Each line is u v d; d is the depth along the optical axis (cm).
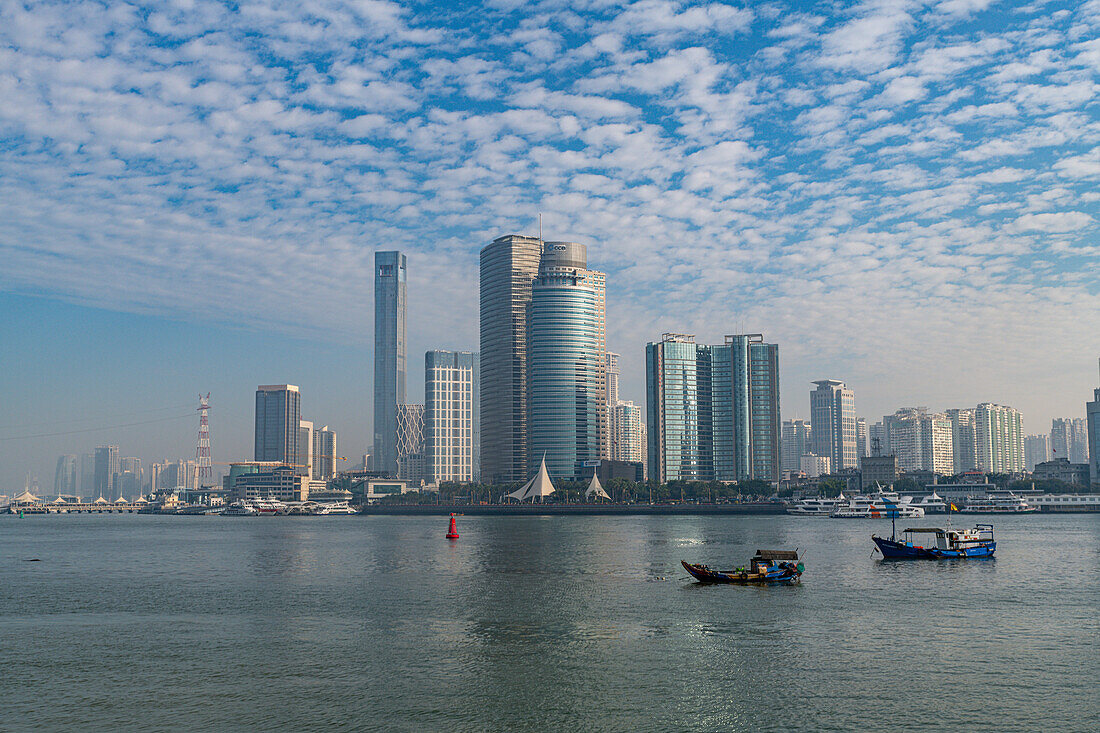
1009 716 7894
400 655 10294
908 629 11675
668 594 15050
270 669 9644
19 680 9269
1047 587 15700
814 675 9262
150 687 8938
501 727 7662
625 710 8112
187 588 16575
